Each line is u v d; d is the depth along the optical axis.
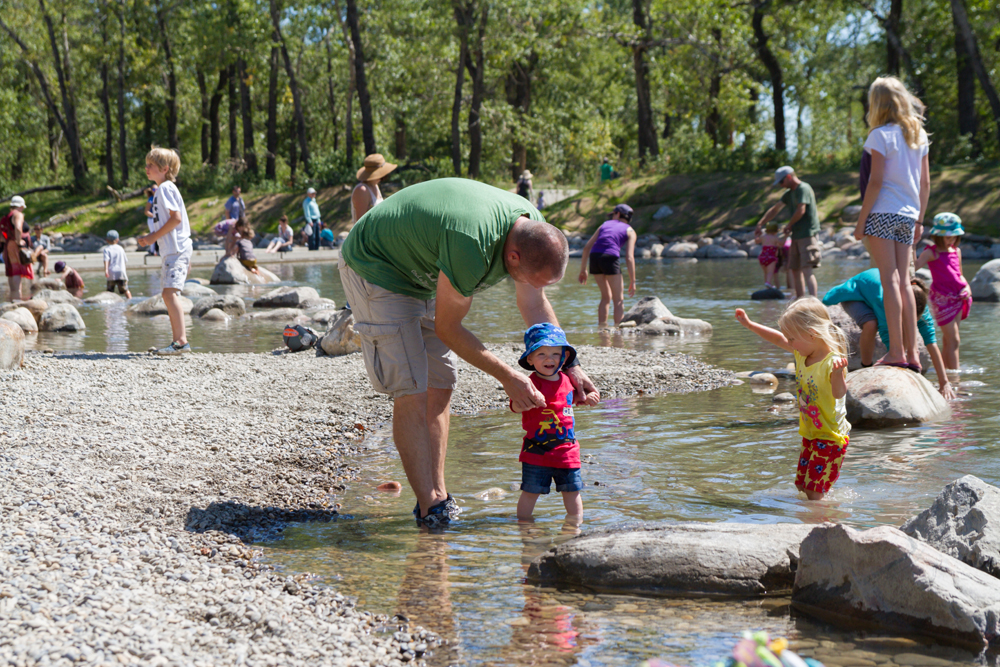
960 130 31.66
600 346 10.19
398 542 4.02
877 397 6.10
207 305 13.76
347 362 8.85
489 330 11.45
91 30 42.22
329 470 5.33
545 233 3.79
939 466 4.92
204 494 4.60
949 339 7.88
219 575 3.44
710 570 3.39
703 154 34.62
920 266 7.96
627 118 54.66
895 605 3.02
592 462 5.29
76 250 34.88
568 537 4.03
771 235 15.92
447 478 5.11
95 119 55.28
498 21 37.06
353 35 36.47
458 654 2.81
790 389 7.50
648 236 30.00
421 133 50.91
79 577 3.21
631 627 3.03
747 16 35.88
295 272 23.67
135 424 5.87
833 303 8.22
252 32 38.06
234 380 7.88
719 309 13.52
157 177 9.27
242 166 43.00
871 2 33.66
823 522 4.05
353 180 39.00
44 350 9.82
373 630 3.01
